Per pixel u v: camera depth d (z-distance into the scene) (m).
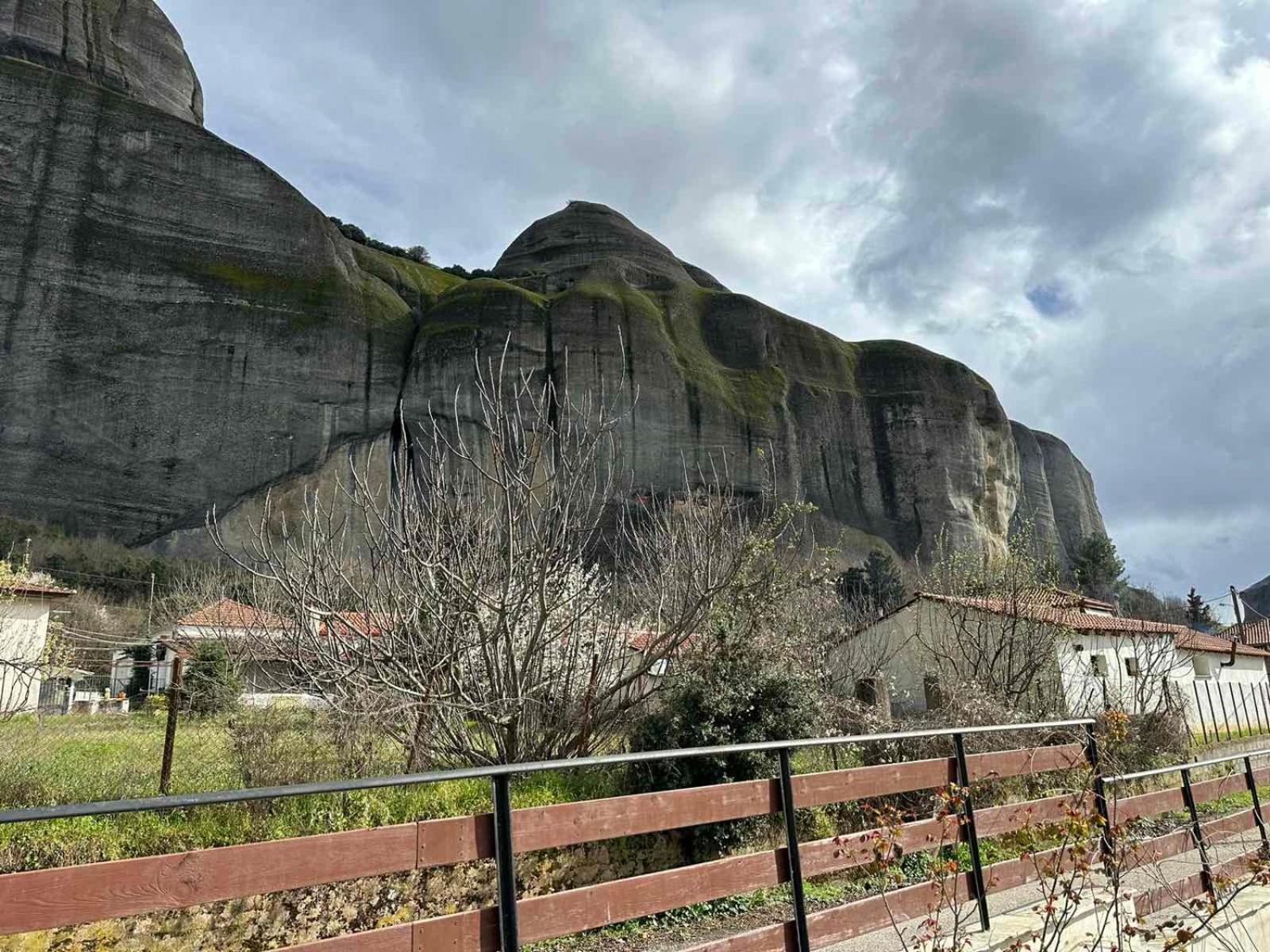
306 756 8.76
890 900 4.65
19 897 2.38
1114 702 17.55
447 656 8.98
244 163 65.56
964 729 5.46
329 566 9.45
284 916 6.61
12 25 66.75
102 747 11.37
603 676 10.45
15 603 22.64
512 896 3.19
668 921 7.58
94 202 59.22
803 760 11.48
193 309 59.88
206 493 56.28
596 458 10.71
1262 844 7.26
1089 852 4.93
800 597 15.11
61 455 53.25
